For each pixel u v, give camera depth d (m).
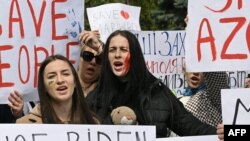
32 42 8.81
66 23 8.98
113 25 12.62
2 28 8.68
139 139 7.46
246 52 8.20
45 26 8.88
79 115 7.72
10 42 8.70
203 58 8.28
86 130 7.41
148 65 12.02
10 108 9.25
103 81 8.58
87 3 23.28
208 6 8.26
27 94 8.77
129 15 12.80
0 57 8.68
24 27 8.77
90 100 8.69
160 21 25.50
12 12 8.72
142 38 12.01
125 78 8.45
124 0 24.02
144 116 8.37
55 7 8.92
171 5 25.45
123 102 8.48
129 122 7.89
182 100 10.42
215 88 9.15
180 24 25.36
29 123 7.50
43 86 7.60
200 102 9.27
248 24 8.20
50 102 7.61
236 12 8.22
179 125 8.50
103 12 12.70
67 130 7.38
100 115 8.50
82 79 9.64
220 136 7.70
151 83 8.53
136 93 8.46
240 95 7.79
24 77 8.75
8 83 8.69
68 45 9.02
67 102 7.63
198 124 8.48
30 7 8.81
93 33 9.31
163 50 12.08
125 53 8.43
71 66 7.64
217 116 9.19
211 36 8.27
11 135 7.30
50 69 7.53
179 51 12.12
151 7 24.95
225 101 7.81
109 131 7.44
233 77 11.87
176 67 12.12
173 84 12.11
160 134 8.34
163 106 8.41
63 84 7.53
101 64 8.76
